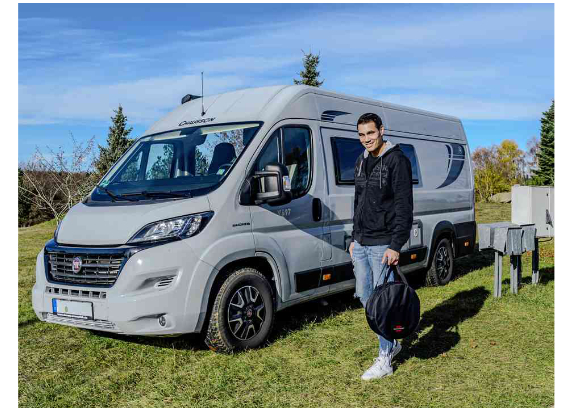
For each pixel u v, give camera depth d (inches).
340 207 244.2
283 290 214.8
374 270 170.9
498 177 1838.1
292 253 219.5
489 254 450.9
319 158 238.4
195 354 199.2
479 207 1056.8
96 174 903.7
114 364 193.2
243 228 201.3
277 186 198.5
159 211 187.0
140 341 218.2
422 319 241.3
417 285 326.6
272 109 224.8
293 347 204.4
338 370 179.8
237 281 196.1
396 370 178.9
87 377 181.2
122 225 186.4
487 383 167.2
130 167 232.5
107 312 177.6
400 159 165.5
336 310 261.7
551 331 220.7
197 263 184.9
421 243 300.8
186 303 181.9
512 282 287.6
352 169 255.9
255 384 169.5
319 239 232.4
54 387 172.2
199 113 243.8
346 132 257.9
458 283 327.0
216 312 191.2
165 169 223.3
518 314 247.3
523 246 279.9
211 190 198.1
